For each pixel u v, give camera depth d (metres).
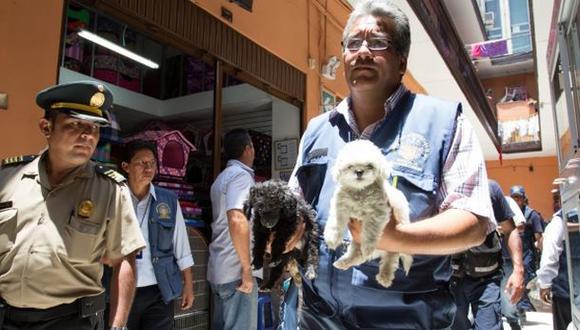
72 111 1.92
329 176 1.60
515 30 10.63
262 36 4.83
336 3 6.29
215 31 4.20
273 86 5.03
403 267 1.37
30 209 1.87
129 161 3.15
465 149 1.40
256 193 1.73
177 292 3.16
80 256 1.90
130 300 2.16
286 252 1.63
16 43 2.65
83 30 3.75
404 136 1.47
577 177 2.43
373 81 1.49
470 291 3.51
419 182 1.38
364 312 1.43
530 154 14.24
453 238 1.20
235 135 3.92
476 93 8.77
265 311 4.23
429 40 6.80
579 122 2.47
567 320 3.67
